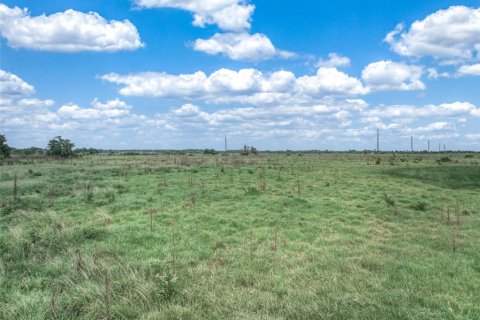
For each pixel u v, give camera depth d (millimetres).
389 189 24078
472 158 72875
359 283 8289
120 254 10391
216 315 6797
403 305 7121
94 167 40500
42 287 8023
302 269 9273
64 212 15742
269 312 6980
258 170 37562
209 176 30688
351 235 12883
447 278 8695
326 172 35906
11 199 17516
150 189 22578
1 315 6656
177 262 9531
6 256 9547
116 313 6730
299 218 15406
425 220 15297
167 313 6773
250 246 11320
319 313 6723
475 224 14492
